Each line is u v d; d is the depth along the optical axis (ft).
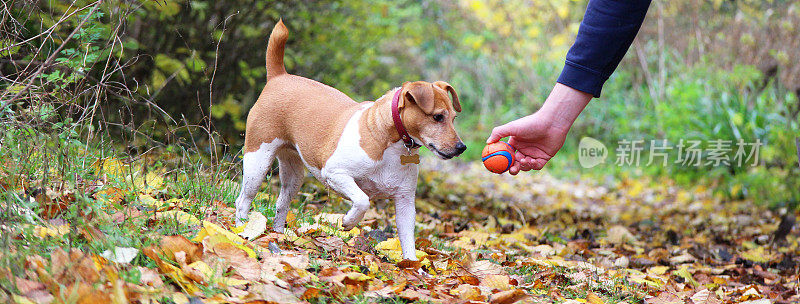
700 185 33.09
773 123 31.86
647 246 20.47
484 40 47.39
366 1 29.60
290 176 13.29
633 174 36.99
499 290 11.57
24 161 11.81
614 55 10.07
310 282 9.93
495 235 18.37
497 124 47.52
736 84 35.06
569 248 17.92
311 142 11.96
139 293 8.24
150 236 10.13
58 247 8.87
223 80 22.71
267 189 16.81
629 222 25.61
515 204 27.43
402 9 38.70
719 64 36.76
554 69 46.32
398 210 12.09
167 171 15.75
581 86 10.15
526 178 37.50
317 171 12.10
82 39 13.70
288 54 23.29
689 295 13.82
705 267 17.74
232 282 9.30
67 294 7.80
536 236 19.65
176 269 9.03
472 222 20.53
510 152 10.53
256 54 23.40
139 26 20.06
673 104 36.50
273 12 23.13
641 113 40.04
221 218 12.91
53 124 11.92
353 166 11.44
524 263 14.65
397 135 11.37
